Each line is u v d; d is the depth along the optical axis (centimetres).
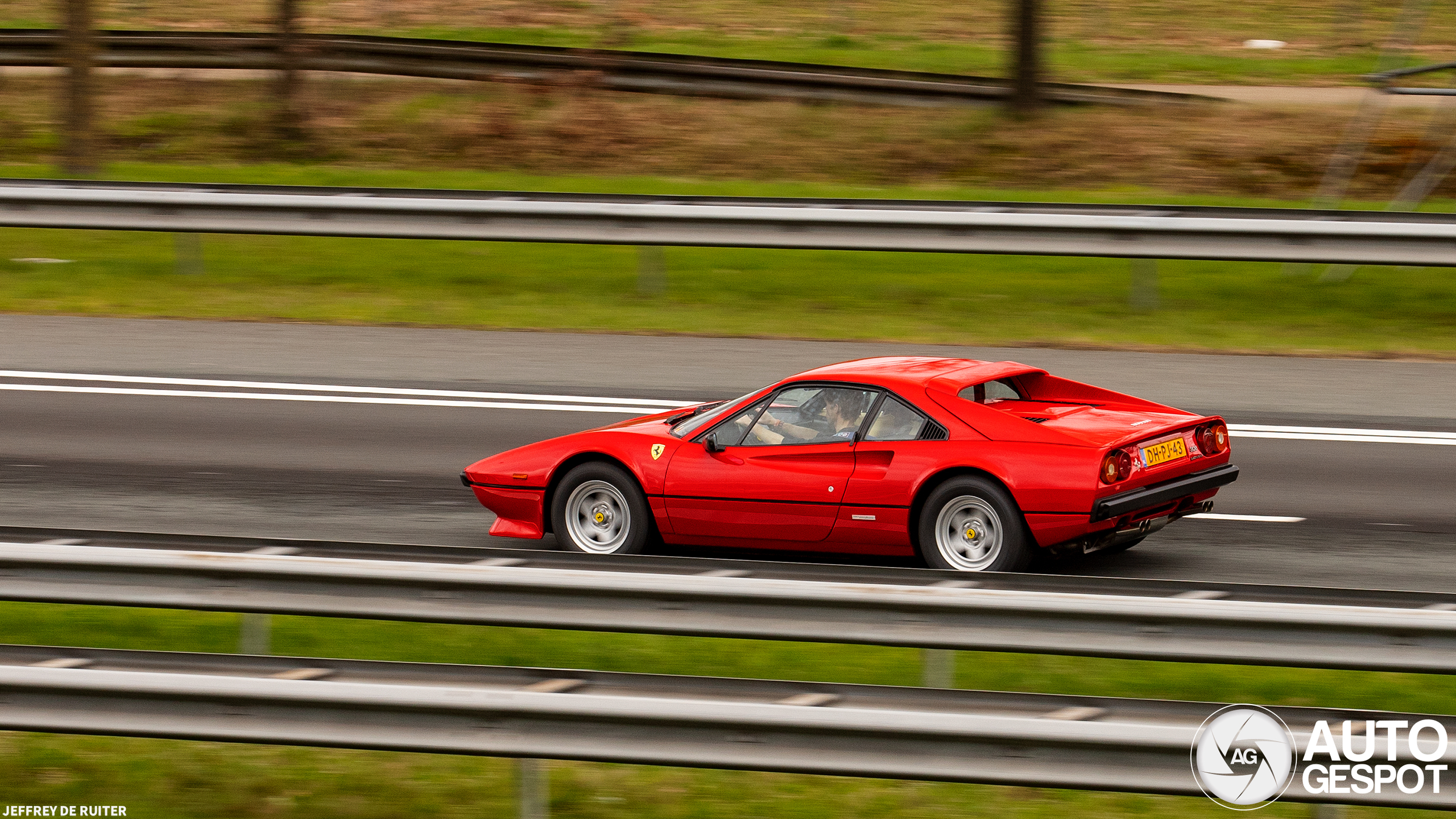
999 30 12612
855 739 2203
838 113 9156
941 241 5753
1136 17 13250
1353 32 12388
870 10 13425
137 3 13562
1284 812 2402
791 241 5850
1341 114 8956
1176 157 8356
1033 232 5706
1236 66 11038
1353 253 5494
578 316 5903
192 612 3316
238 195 6172
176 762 2673
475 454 4388
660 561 2628
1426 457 4278
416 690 2306
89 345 5588
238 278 6500
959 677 2895
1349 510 3866
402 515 3906
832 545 3356
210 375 5228
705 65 9488
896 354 5300
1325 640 2323
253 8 13425
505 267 6650
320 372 5244
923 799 2473
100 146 9025
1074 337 5522
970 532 3238
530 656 3045
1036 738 2141
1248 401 4791
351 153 9025
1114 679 2889
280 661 2423
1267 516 3831
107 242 7094
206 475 4241
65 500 4038
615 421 4606
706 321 5797
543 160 8856
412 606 2589
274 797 2531
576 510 3550
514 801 2498
